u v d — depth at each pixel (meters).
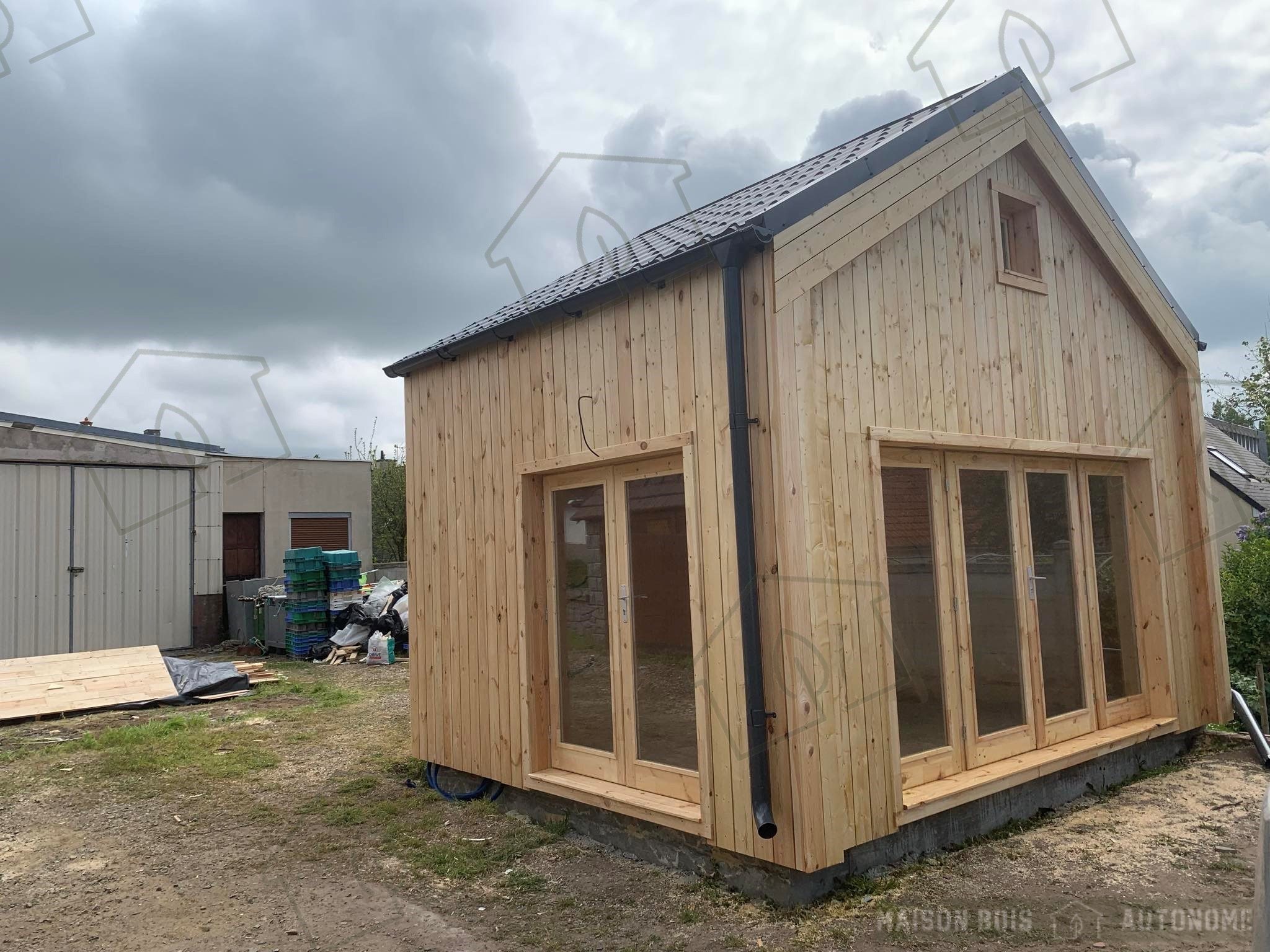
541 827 5.45
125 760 7.25
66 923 4.12
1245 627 7.89
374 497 24.91
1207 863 4.52
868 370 4.59
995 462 5.57
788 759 3.96
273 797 6.24
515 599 5.68
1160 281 6.99
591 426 5.16
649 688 4.91
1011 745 5.37
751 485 4.17
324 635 14.15
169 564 15.38
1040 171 6.04
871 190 4.66
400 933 3.95
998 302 5.60
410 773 6.87
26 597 13.93
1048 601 5.86
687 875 4.51
